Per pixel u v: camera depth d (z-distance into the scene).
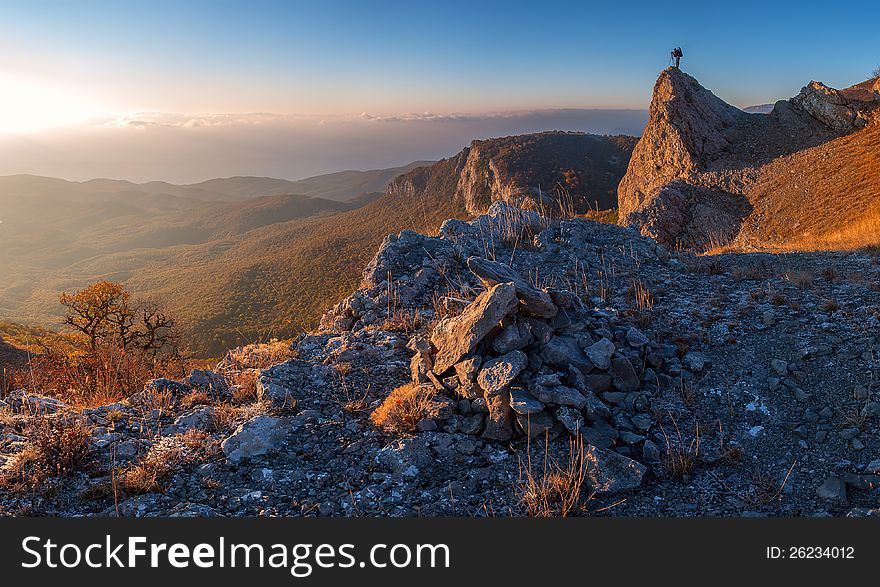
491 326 6.34
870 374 5.91
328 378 7.49
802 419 5.61
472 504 4.93
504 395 5.88
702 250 45.34
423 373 6.87
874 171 39.66
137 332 27.30
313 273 129.25
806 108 53.75
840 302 7.97
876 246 11.67
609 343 6.41
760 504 4.68
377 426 6.23
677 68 61.06
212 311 105.75
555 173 138.25
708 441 5.54
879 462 4.75
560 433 5.74
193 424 6.29
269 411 6.59
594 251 12.03
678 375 6.68
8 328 50.50
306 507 4.94
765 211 45.19
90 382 9.35
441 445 5.74
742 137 56.41
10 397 6.96
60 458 5.27
